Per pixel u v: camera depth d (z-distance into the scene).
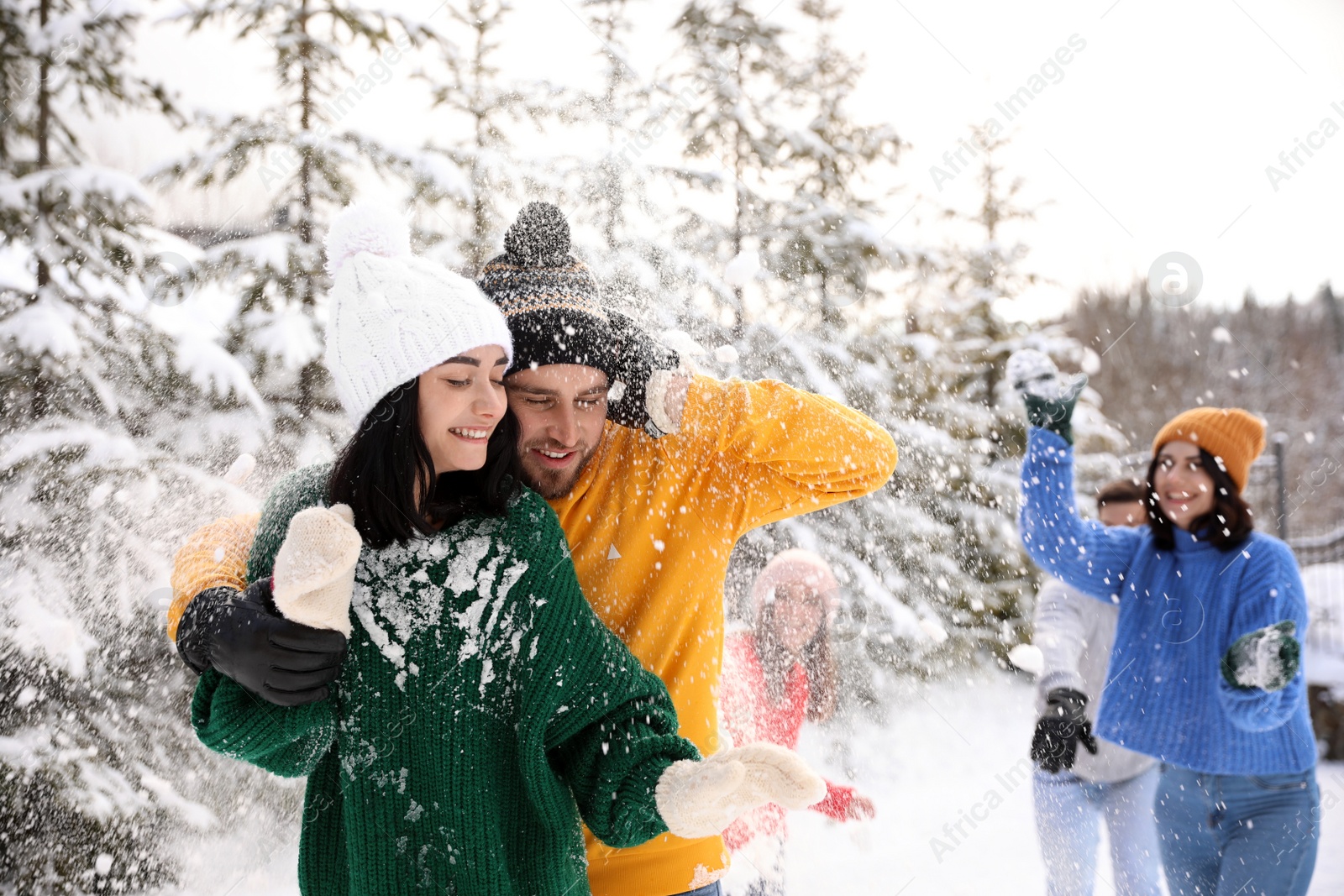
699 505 1.68
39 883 3.36
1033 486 2.68
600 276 4.11
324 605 1.16
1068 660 2.65
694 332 4.25
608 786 1.28
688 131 5.55
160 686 3.90
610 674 1.34
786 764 1.14
